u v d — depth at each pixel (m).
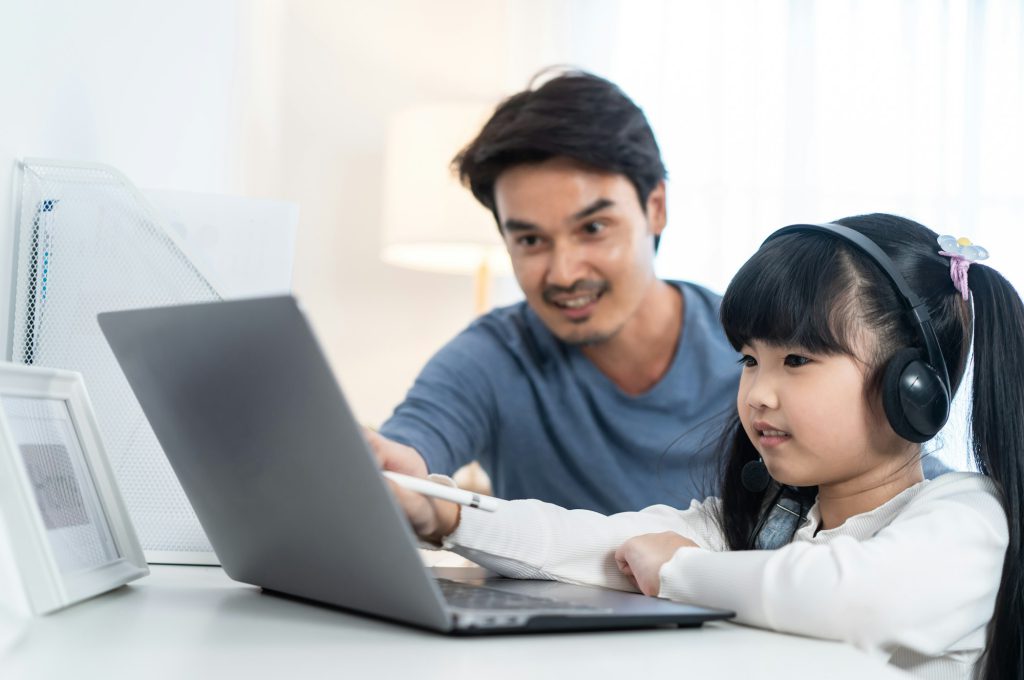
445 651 0.51
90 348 0.89
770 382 0.83
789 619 0.64
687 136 3.11
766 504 0.96
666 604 0.66
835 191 3.11
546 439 1.62
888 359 0.79
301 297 3.13
